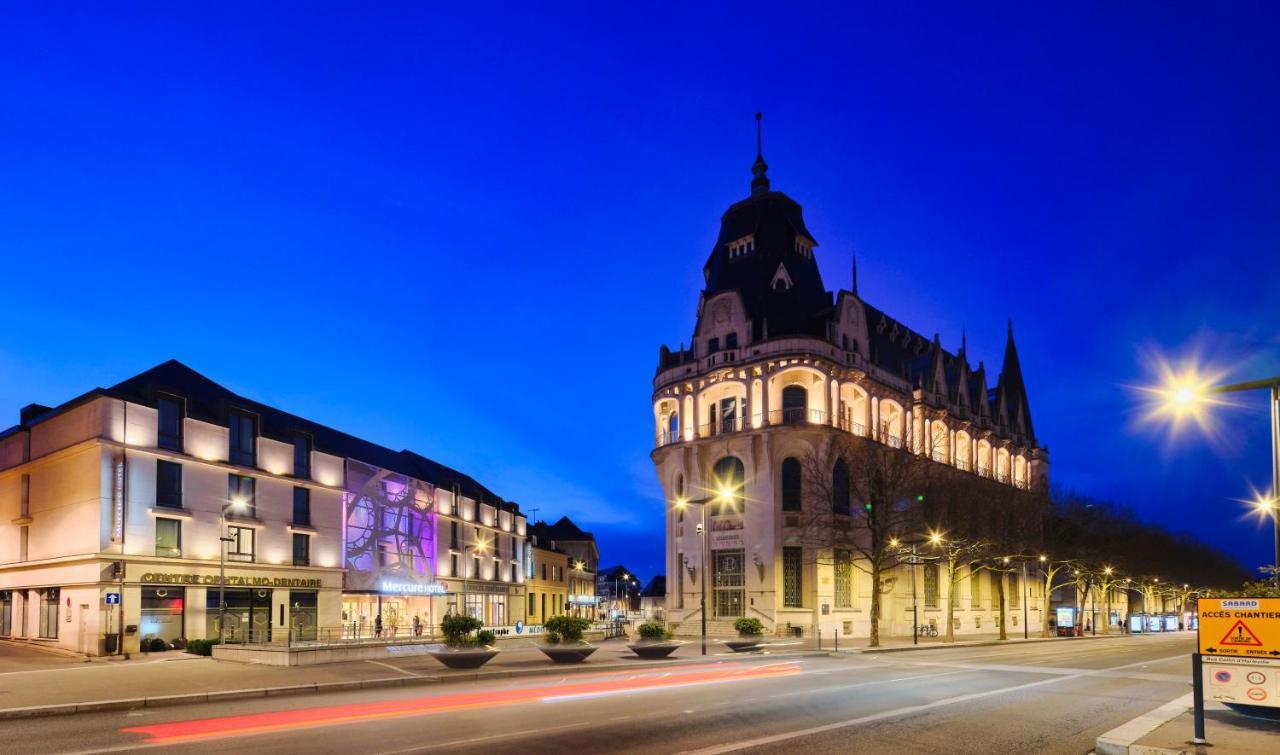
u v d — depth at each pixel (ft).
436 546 213.05
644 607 548.72
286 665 97.91
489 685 78.13
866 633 196.44
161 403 137.28
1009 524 214.90
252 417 154.10
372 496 186.29
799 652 129.90
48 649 130.21
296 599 157.69
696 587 198.70
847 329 210.79
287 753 42.01
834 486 196.95
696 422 207.82
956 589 237.66
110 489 126.72
